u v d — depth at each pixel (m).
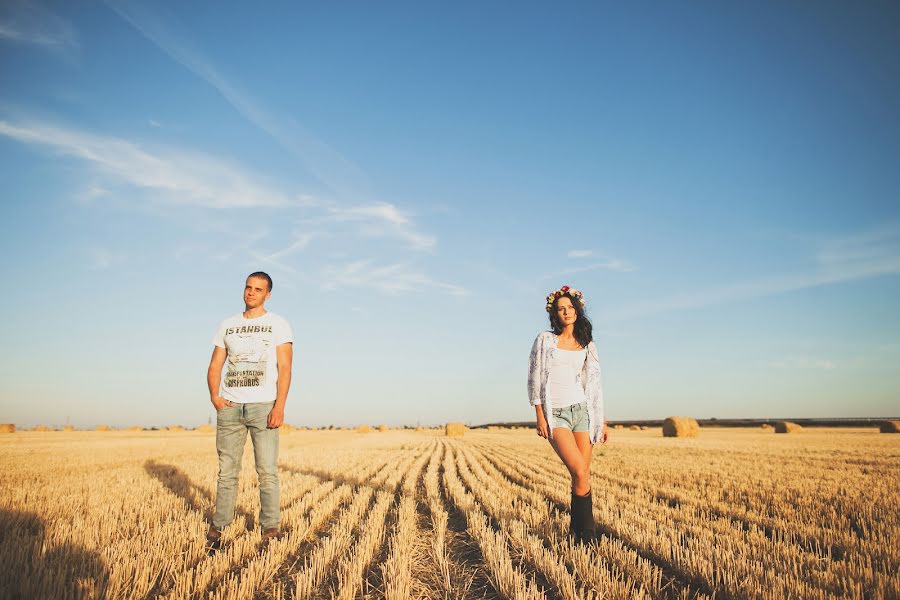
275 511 4.89
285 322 5.16
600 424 4.97
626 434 39.22
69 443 22.02
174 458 13.16
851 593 3.32
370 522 5.46
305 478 8.98
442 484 9.22
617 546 4.32
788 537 4.64
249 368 4.92
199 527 4.96
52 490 7.20
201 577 3.54
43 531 4.69
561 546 4.55
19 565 3.51
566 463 4.68
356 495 7.32
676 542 4.42
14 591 3.13
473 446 21.47
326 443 24.56
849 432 41.06
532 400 4.79
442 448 19.78
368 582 3.89
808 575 3.61
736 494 7.29
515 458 14.20
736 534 4.88
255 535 4.68
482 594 3.67
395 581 3.63
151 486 7.77
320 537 5.16
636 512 6.00
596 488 7.92
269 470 4.90
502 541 4.61
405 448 19.73
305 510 6.19
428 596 3.62
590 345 5.03
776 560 3.95
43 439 27.44
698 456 14.08
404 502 6.82
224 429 4.87
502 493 7.48
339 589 3.50
